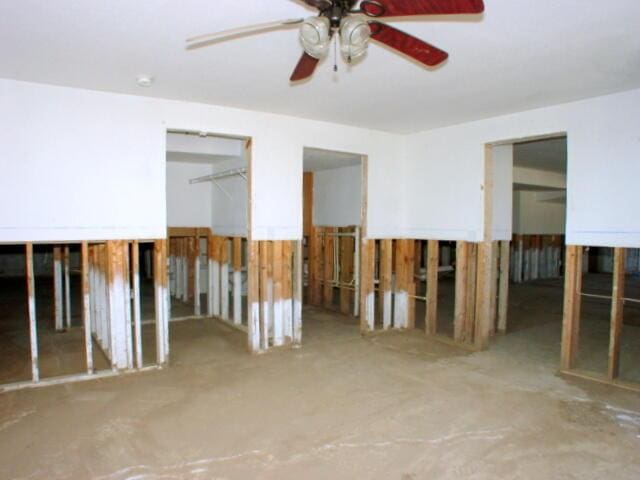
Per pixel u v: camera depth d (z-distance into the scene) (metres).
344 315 6.59
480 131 4.82
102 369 4.04
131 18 2.50
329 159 6.19
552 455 2.66
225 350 4.79
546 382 3.86
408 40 2.15
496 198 5.31
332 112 4.57
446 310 7.15
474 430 2.96
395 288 5.80
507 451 2.70
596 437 2.88
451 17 2.44
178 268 7.74
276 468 2.50
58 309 5.48
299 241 4.93
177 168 6.86
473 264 5.00
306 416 3.15
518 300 8.24
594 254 13.54
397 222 5.70
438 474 2.46
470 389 3.68
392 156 5.61
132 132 4.00
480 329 4.84
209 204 7.08
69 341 5.04
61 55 3.04
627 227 3.72
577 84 3.57
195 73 3.41
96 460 2.56
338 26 1.97
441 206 5.26
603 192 3.87
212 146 5.91
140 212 4.05
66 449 2.68
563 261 12.66
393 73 3.37
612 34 2.66
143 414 3.16
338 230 6.93
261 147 4.62
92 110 3.83
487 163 4.81
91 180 3.83
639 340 5.29
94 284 4.92
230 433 2.89
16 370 4.03
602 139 3.87
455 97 3.98
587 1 2.26
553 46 2.84
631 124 3.69
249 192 4.63
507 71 3.30
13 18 2.49
